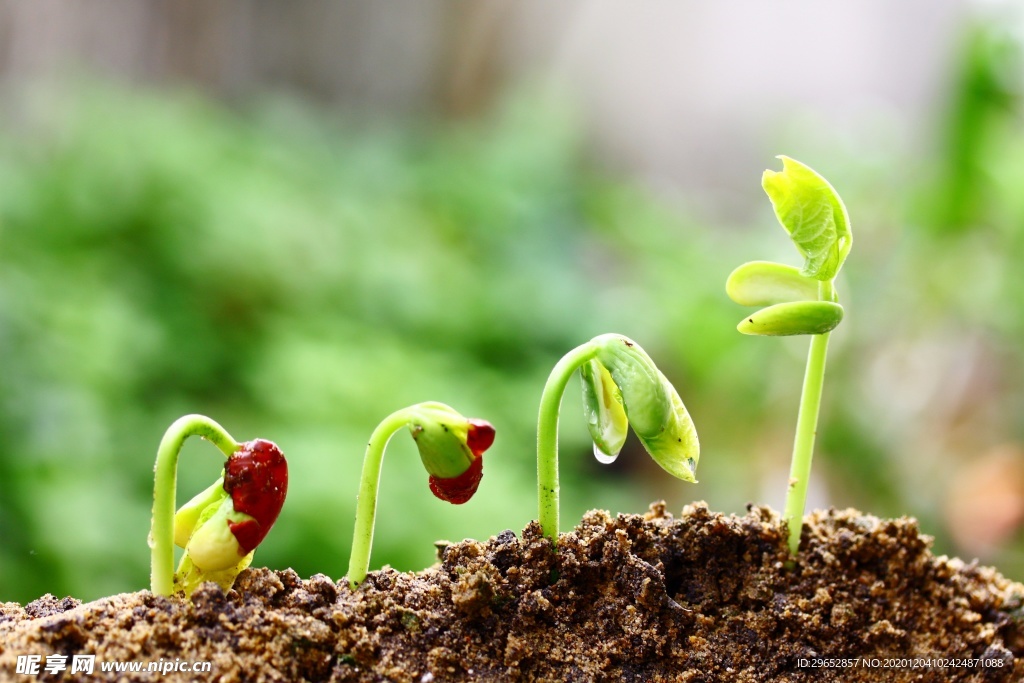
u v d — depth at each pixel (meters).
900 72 1.67
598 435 0.37
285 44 1.66
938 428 1.00
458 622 0.37
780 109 1.73
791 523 0.39
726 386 1.18
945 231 0.99
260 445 0.36
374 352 1.08
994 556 0.85
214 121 1.43
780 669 0.38
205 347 1.09
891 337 1.03
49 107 1.26
